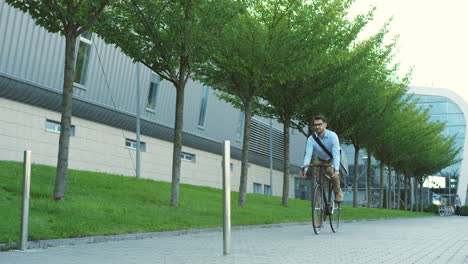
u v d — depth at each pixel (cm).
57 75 2238
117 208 1120
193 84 3297
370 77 2272
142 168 2952
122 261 506
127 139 2869
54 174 1652
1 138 2039
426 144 4022
